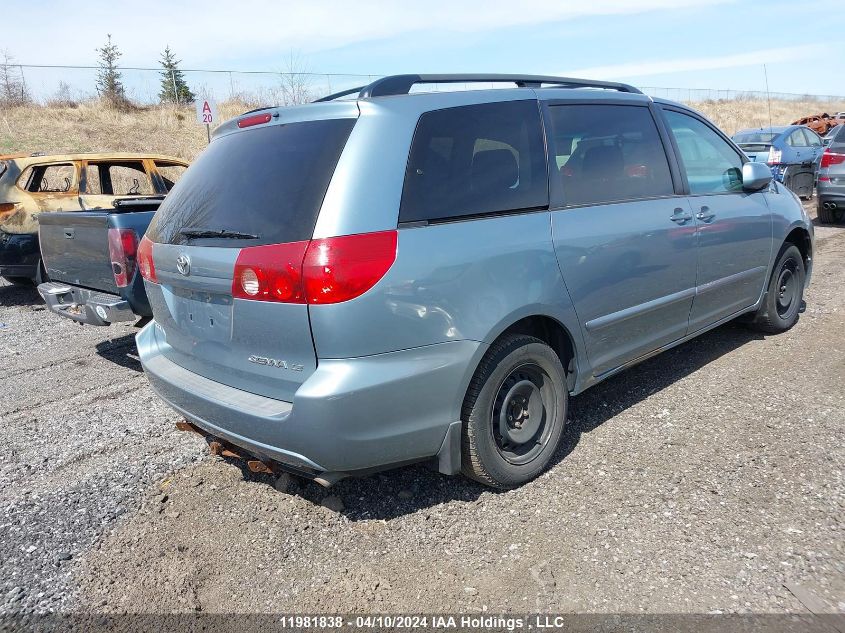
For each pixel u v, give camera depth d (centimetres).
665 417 389
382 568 268
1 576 274
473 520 297
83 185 844
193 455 379
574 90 362
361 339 252
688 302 414
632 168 379
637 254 362
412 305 262
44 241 551
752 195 480
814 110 4731
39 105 2266
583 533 281
